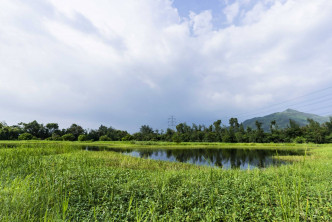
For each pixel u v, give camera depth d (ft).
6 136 228.84
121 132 327.06
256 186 24.31
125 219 15.17
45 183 18.20
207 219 15.71
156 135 274.57
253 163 67.21
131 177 27.37
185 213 17.08
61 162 31.76
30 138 219.41
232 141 258.98
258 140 246.06
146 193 21.09
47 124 298.76
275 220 15.64
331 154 76.13
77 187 21.54
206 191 22.67
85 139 234.99
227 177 30.58
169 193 21.25
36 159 32.63
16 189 15.64
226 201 19.43
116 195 19.84
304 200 18.78
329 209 17.19
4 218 11.96
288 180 24.99
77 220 14.76
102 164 41.14
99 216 15.62
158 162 53.42
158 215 16.14
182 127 309.63
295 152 108.27
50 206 15.52
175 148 151.43
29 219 12.59
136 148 143.43
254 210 18.01
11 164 30.60
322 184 24.66
